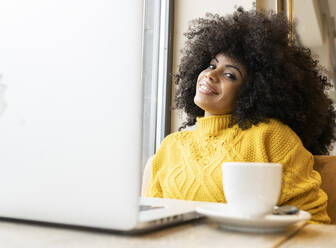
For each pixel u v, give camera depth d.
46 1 0.42
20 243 0.36
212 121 1.16
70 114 0.40
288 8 1.92
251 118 1.11
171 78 2.01
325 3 1.88
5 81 0.44
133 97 0.38
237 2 1.92
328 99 1.40
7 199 0.44
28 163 0.42
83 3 0.40
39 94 0.42
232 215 0.43
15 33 0.43
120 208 0.38
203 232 0.42
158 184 1.19
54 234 0.40
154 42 2.06
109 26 0.39
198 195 1.03
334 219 1.03
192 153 1.14
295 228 0.45
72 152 0.40
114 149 0.38
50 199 0.41
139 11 0.38
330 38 1.85
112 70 0.39
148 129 2.02
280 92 1.17
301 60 1.32
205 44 1.32
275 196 0.44
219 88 1.16
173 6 2.05
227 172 0.45
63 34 0.41
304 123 1.25
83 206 0.39
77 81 0.40
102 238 0.38
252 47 1.17
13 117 0.43
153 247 0.35
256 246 0.36
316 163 1.13
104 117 0.39
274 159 1.03
